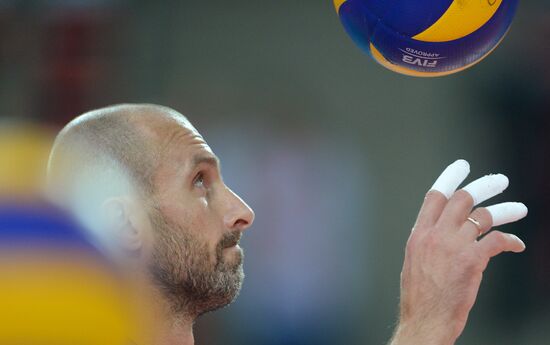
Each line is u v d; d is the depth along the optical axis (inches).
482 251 231.0
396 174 845.2
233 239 241.9
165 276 231.0
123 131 233.9
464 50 241.0
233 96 871.1
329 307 794.2
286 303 778.8
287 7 878.4
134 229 223.6
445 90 848.9
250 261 783.7
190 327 239.3
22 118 894.4
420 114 850.1
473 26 237.8
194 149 239.3
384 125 853.2
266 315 772.6
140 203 227.8
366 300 810.2
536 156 832.3
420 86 850.8
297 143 841.5
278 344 771.4
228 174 819.4
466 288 230.2
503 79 839.7
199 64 887.7
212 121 862.5
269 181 810.8
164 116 243.1
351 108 858.8
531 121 835.4
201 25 889.5
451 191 239.9
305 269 790.5
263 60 877.2
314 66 871.7
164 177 232.8
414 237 236.2
